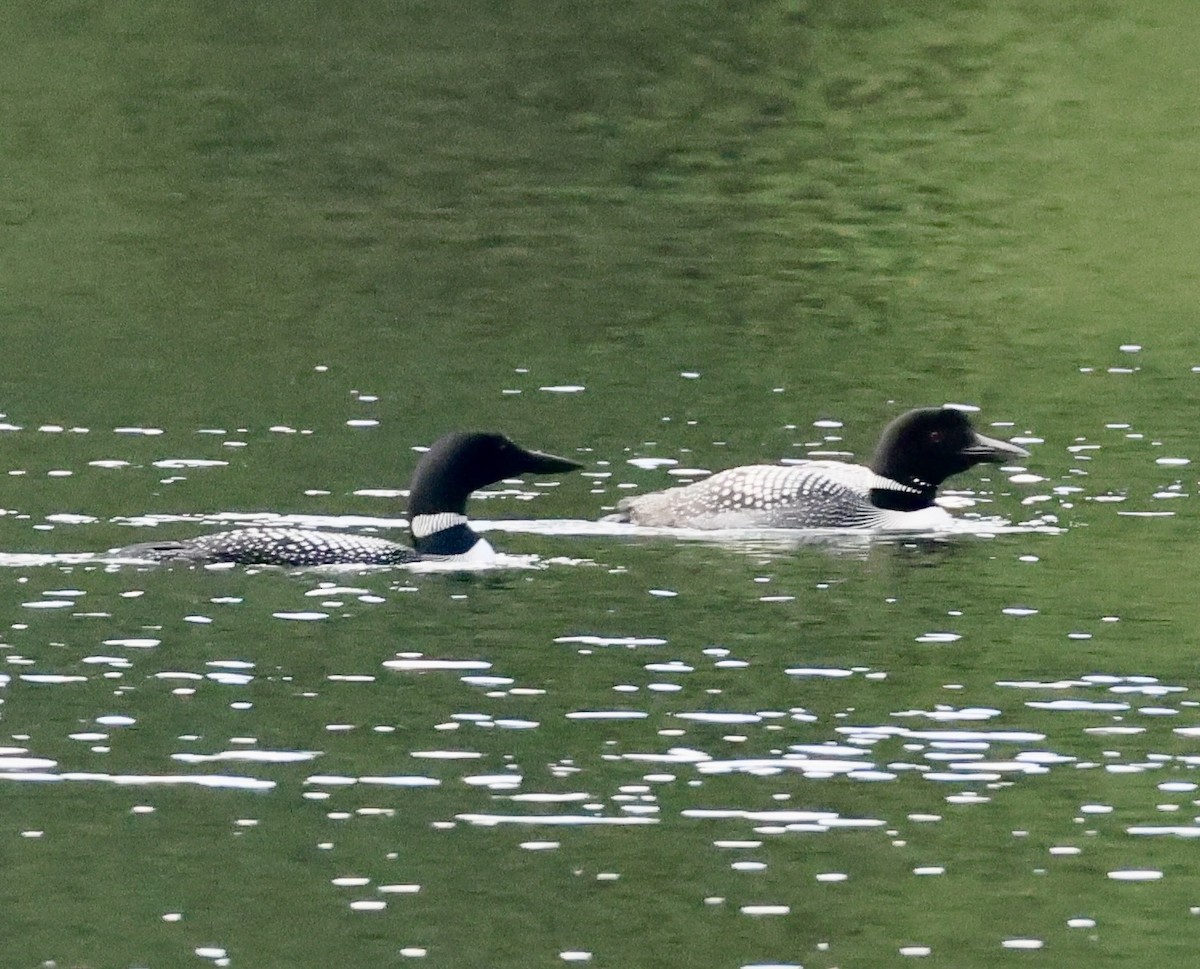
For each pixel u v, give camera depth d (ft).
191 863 37.27
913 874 37.17
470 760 41.81
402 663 47.34
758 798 40.22
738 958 34.22
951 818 39.45
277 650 47.91
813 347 84.28
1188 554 57.41
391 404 74.38
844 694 45.88
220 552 54.08
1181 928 35.27
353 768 41.29
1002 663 48.06
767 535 59.36
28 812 39.19
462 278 94.79
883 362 81.92
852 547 58.29
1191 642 49.60
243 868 37.06
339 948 34.37
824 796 40.45
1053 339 85.76
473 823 38.96
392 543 55.26
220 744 42.42
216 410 73.05
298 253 98.89
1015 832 38.78
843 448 69.97
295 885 36.50
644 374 79.51
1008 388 78.13
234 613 50.37
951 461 60.80
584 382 78.18
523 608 51.57
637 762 41.81
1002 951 34.53
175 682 45.83
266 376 78.18
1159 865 37.58
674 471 66.69
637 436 71.00
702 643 49.21
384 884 36.52
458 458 55.88
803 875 37.09
